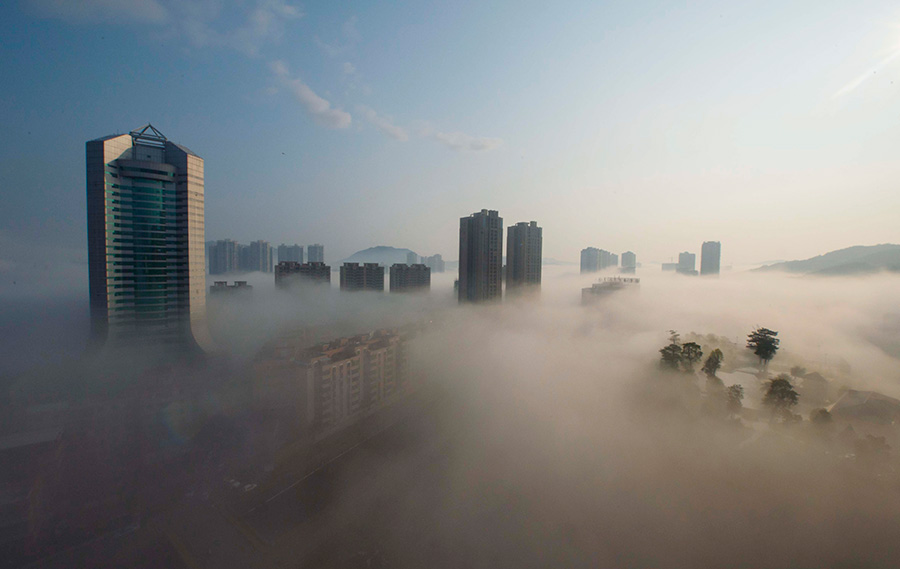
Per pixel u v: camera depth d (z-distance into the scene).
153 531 69.56
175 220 125.56
